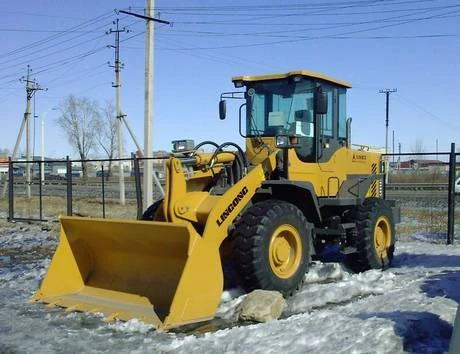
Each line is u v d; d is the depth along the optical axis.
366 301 6.79
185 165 7.59
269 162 7.74
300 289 7.52
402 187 24.98
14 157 37.19
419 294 7.01
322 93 8.12
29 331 6.10
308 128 8.50
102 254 7.57
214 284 6.36
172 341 5.58
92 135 60.12
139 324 6.12
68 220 7.48
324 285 7.83
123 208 22.48
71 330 6.11
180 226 6.27
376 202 9.37
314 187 8.46
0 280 8.93
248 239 6.79
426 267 9.34
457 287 7.39
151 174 17.31
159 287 6.83
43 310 6.93
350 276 8.67
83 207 23.19
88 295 7.37
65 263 7.57
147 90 17.11
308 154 8.51
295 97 8.49
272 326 5.76
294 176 8.07
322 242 9.05
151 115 17.14
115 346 5.54
